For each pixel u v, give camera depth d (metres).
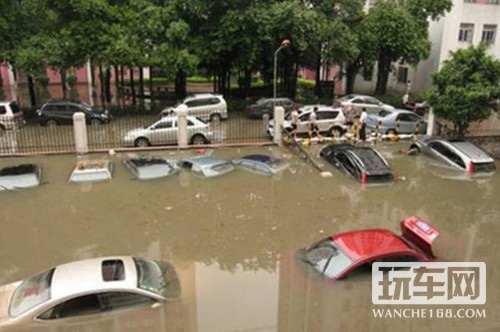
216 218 12.19
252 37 24.91
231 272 9.47
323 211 12.73
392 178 14.93
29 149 17.73
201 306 8.15
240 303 8.25
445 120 19.41
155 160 15.73
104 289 7.34
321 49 26.81
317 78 30.98
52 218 12.01
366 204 13.30
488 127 19.25
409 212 12.86
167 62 23.45
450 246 10.91
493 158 17.88
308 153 17.59
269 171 15.39
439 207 13.28
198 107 23.59
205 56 25.22
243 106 27.36
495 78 16.88
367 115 21.42
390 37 27.59
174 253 10.30
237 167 15.91
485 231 11.85
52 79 38.44
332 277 8.55
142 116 25.00
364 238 9.25
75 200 13.12
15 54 22.02
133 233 11.26
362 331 7.54
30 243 10.70
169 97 31.00
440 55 30.52
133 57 22.86
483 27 29.86
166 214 12.36
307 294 8.48
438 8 27.98
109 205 12.84
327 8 27.36
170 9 24.17
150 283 8.02
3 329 6.90
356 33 27.83
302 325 7.67
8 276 9.25
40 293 7.33
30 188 13.80
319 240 10.90
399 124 20.62
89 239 10.93
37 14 23.42
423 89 32.78
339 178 15.20
